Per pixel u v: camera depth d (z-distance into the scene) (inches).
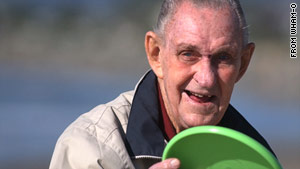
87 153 156.3
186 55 156.9
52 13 1531.7
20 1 1519.4
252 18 1620.3
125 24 1563.7
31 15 1519.4
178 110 162.6
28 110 789.9
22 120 732.7
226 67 157.6
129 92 184.9
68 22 1535.4
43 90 958.4
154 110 170.9
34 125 713.6
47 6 1537.9
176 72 158.6
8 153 609.3
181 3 159.0
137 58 1464.1
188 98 159.2
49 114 776.3
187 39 155.2
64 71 1228.5
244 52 169.0
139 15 1583.4
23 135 668.7
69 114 791.7
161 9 166.1
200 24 155.0
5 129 685.3
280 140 722.8
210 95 157.3
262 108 955.3
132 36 1540.4
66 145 159.9
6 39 1445.6
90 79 1143.0
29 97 883.4
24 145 635.5
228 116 188.2
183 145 144.7
